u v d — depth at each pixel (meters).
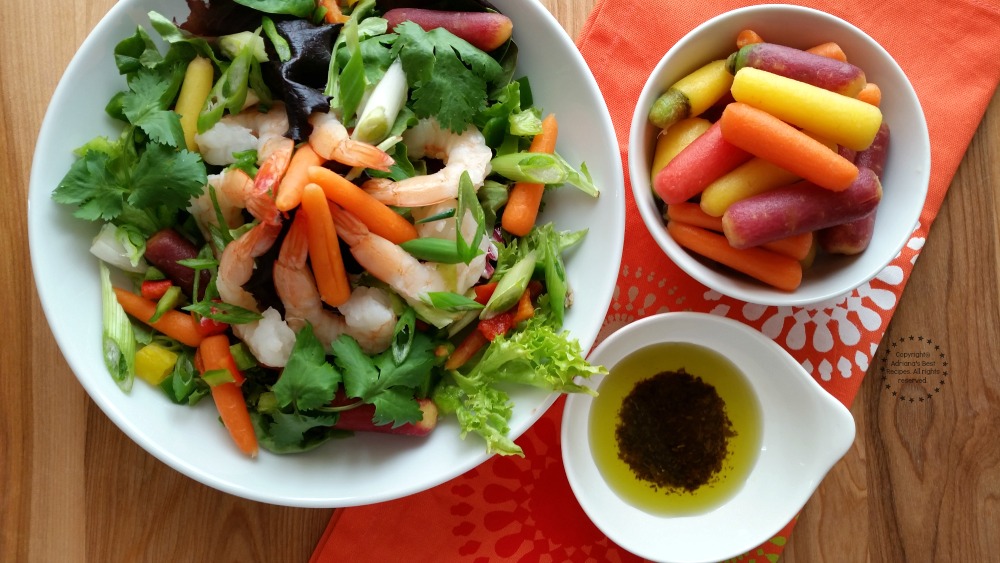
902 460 1.40
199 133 1.09
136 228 1.12
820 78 1.16
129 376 1.12
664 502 1.40
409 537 1.37
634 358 1.42
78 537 1.33
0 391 1.31
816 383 1.27
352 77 1.07
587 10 1.39
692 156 1.18
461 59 1.11
